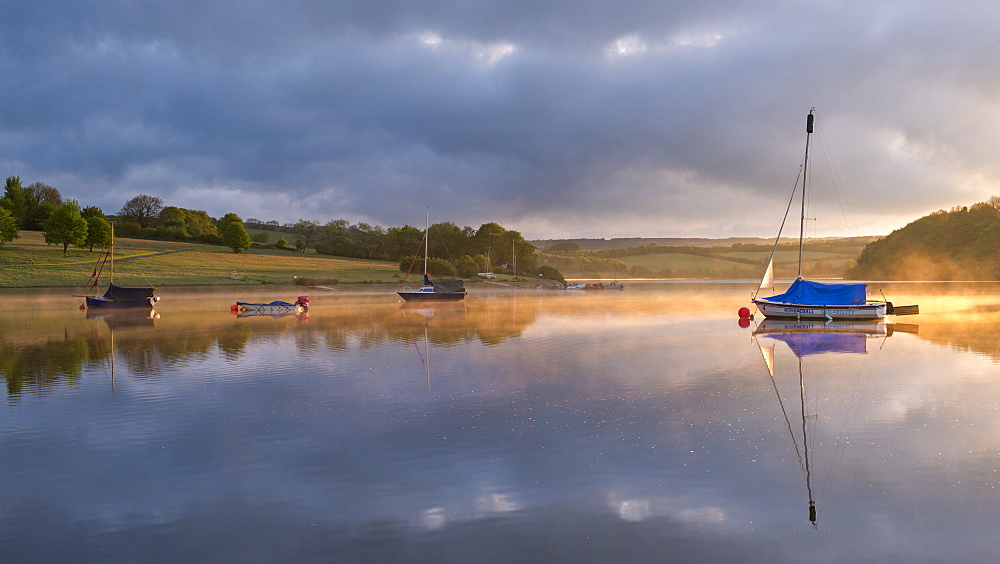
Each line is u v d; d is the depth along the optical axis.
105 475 11.27
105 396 17.77
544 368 21.92
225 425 14.55
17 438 13.66
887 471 11.11
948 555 8.09
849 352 26.08
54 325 40.50
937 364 22.70
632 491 10.27
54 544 8.61
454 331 35.00
